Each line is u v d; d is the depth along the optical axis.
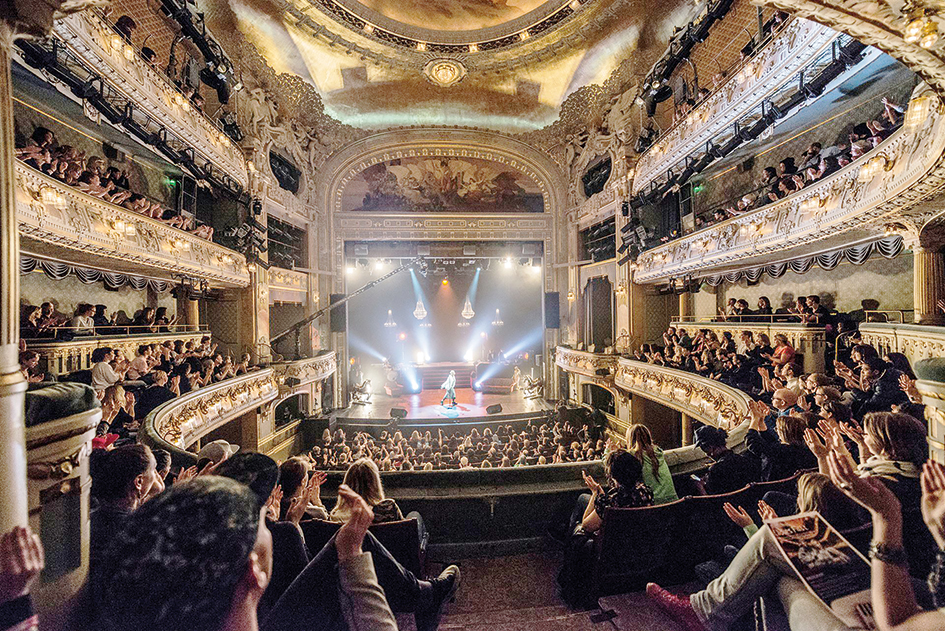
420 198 25.55
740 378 11.00
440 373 32.69
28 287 10.95
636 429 4.27
